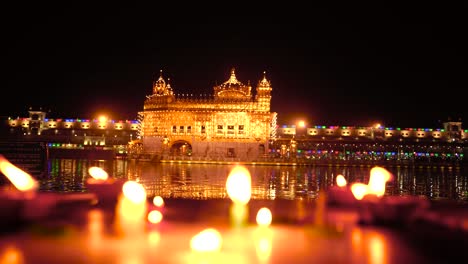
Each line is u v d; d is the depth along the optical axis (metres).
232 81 87.69
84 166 59.78
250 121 84.94
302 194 29.69
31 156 32.47
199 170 57.78
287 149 85.50
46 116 113.88
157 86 90.44
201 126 85.38
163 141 85.94
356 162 81.38
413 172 69.31
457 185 43.41
